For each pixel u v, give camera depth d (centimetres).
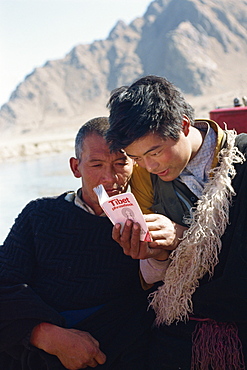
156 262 277
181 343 271
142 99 242
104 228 297
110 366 284
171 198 278
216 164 267
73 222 302
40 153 3925
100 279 296
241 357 260
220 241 256
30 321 281
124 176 289
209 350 262
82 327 290
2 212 1047
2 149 3831
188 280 261
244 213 254
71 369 279
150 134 240
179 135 247
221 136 269
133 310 298
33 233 310
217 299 260
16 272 301
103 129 287
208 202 256
